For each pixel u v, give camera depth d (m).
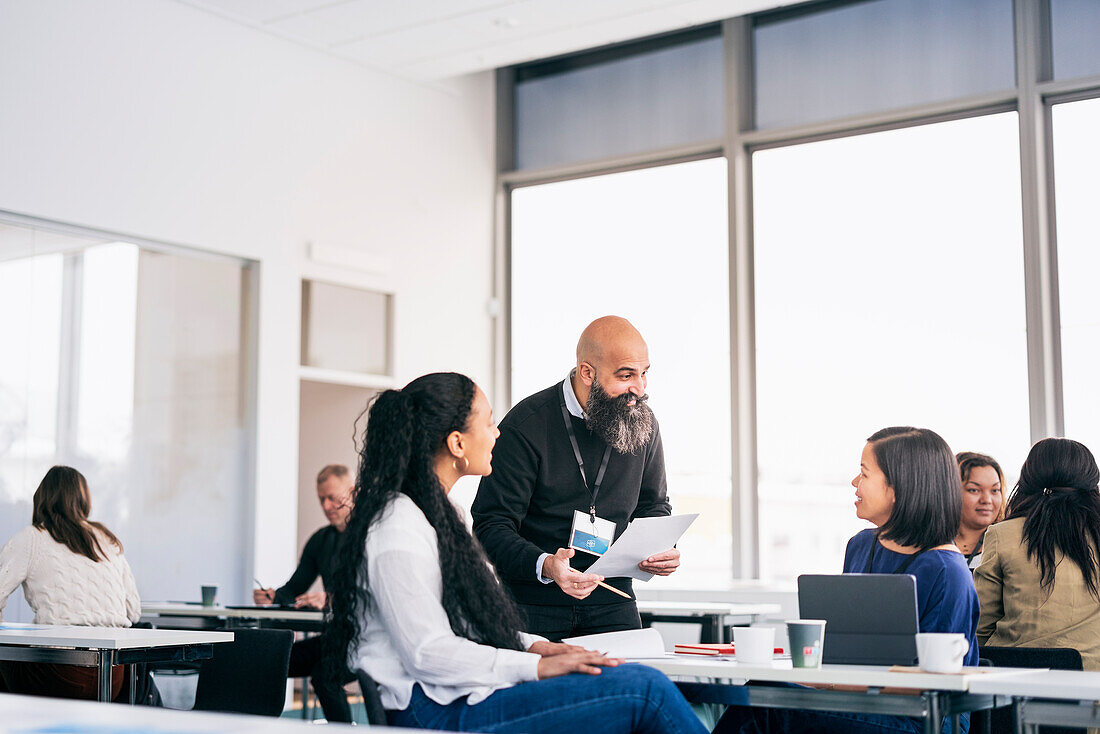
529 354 8.87
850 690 2.41
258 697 3.87
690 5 7.00
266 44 7.46
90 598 4.71
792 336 7.72
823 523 7.51
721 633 5.46
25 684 4.38
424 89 8.53
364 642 2.43
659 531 3.10
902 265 7.37
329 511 6.19
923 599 2.70
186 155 6.98
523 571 3.17
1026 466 3.60
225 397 7.19
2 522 6.07
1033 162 6.91
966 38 7.28
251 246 7.30
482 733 2.26
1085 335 6.78
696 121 8.22
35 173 6.26
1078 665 2.92
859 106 7.61
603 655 2.38
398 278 8.23
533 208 8.97
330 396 8.41
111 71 6.63
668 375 8.16
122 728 1.24
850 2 7.71
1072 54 6.95
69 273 6.45
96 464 6.49
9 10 6.20
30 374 6.23
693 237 8.20
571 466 3.51
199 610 5.59
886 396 7.35
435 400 2.54
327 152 7.80
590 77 8.75
